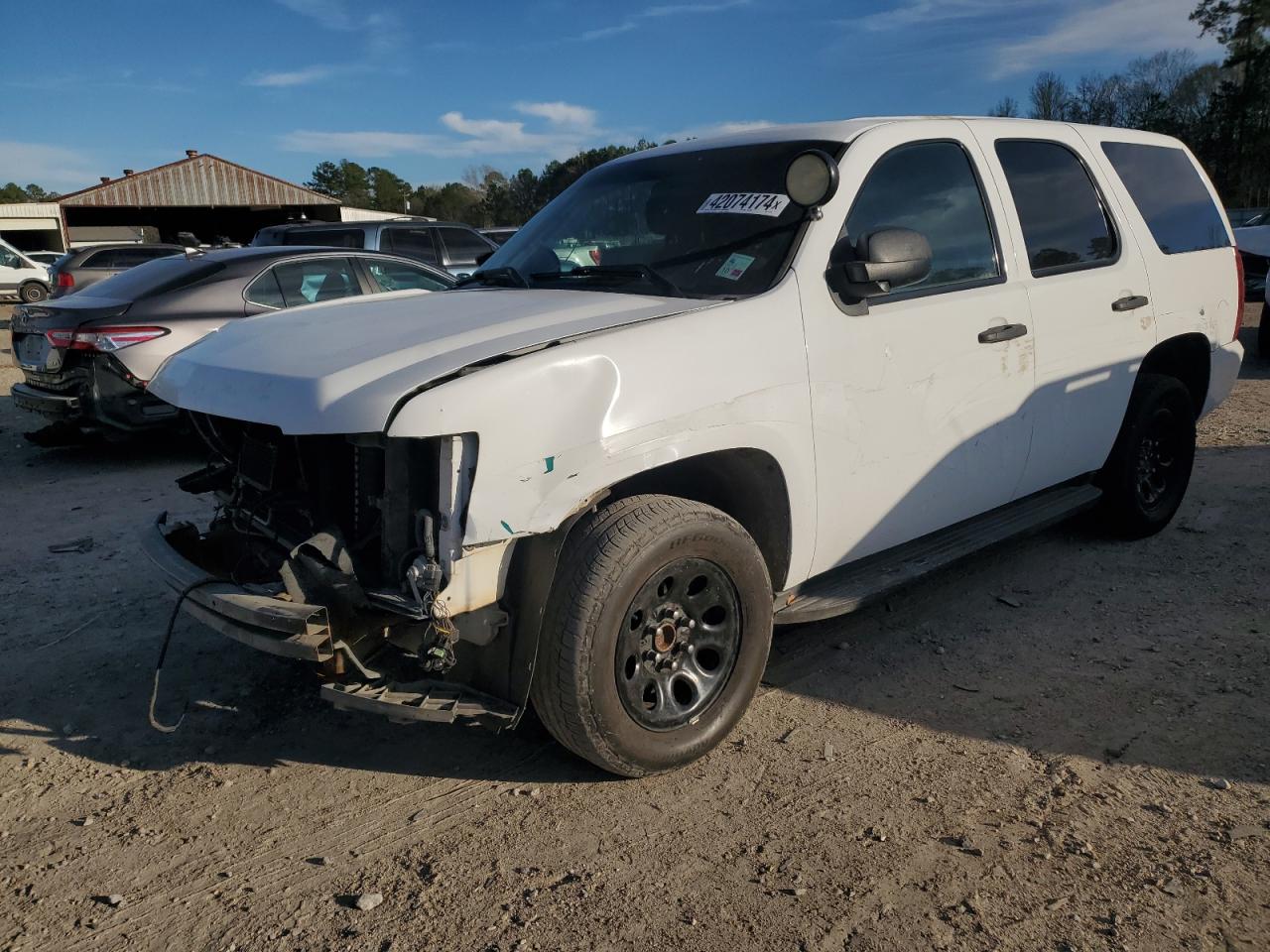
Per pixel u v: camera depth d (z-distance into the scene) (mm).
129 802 3039
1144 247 4754
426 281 8953
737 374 3020
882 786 3016
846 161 3523
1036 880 2553
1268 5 47656
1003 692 3627
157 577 3162
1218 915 2402
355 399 2592
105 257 19188
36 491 6941
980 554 5039
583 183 4312
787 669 3850
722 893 2531
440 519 2600
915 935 2361
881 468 3523
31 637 4270
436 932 2418
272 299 7883
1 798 3074
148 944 2412
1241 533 5266
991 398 3906
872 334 3416
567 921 2441
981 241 3951
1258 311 15594
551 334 2836
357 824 2891
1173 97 53344
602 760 2912
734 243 3424
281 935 2426
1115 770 3082
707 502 3367
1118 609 4355
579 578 2740
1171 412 5062
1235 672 3705
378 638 2824
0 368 13477
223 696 3725
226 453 3430
